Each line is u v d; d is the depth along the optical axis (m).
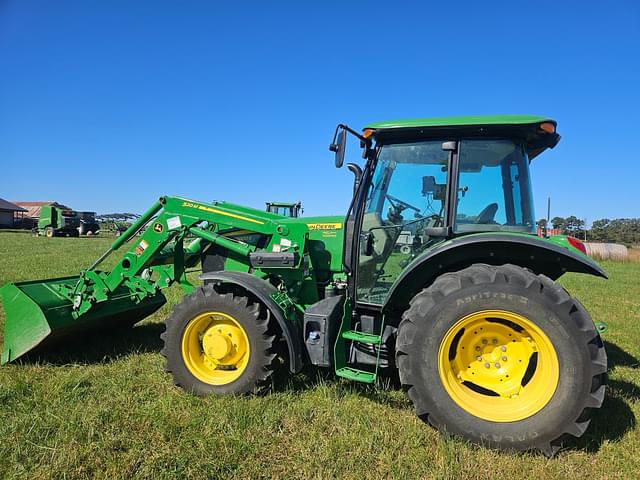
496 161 3.52
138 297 4.62
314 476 2.56
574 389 2.75
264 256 4.05
